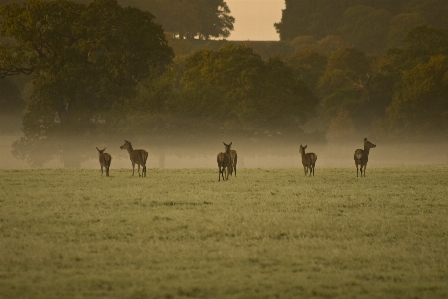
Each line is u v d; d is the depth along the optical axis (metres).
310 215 49.50
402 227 44.81
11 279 31.06
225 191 66.00
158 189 66.94
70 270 32.72
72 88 147.38
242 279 31.47
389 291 29.98
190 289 29.48
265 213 50.31
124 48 151.50
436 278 32.16
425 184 75.31
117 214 49.62
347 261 35.25
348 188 69.75
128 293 28.97
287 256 36.22
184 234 41.69
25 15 146.88
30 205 54.22
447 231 43.72
